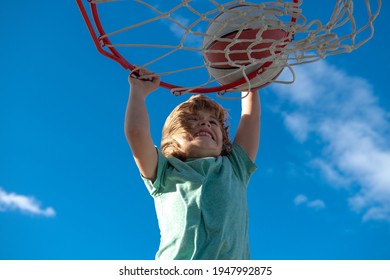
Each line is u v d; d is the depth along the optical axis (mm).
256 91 3082
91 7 2521
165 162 2666
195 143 2746
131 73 2672
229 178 2658
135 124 2529
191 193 2551
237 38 2428
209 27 2660
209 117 2898
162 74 2600
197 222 2465
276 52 2562
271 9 2412
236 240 2498
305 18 2443
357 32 2441
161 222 2611
